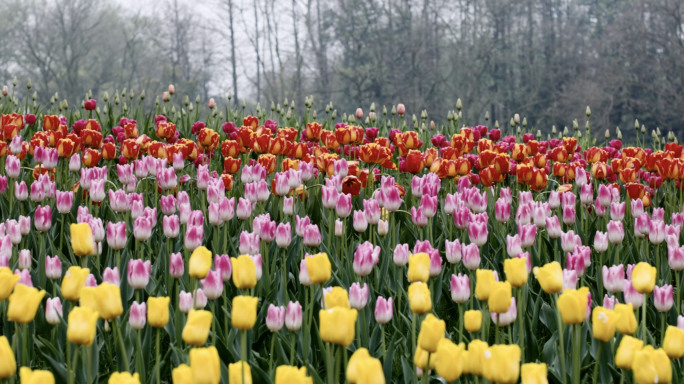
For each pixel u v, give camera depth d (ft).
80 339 6.68
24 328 8.46
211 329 9.78
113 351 9.87
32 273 11.93
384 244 13.41
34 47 219.00
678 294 11.68
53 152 15.60
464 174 16.40
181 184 16.96
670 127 173.99
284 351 9.76
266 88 192.03
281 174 13.87
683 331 7.38
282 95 175.11
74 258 12.32
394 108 32.55
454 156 18.34
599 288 12.27
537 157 19.45
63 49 210.38
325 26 204.74
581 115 180.55
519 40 220.02
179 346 9.57
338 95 202.18
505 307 7.93
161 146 16.71
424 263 8.69
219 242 13.92
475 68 195.52
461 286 8.88
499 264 14.06
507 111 215.92
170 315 10.37
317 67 193.06
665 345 7.48
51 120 19.62
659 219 14.10
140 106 30.14
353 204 17.04
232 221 15.39
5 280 7.50
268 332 11.00
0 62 216.74
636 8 169.68
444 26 201.77
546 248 14.43
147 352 9.25
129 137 21.67
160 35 230.68
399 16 201.87
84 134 19.38
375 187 18.65
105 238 13.10
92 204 15.93
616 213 14.03
